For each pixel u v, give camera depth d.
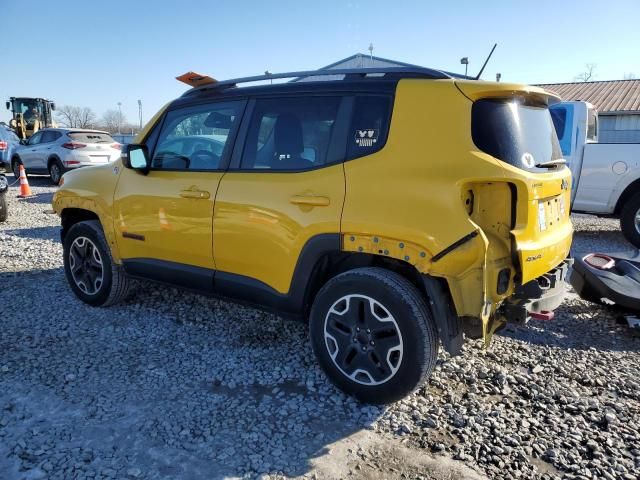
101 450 2.68
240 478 2.51
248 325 4.39
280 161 3.47
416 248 2.86
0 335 4.09
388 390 3.03
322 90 3.40
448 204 2.78
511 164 2.83
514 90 2.96
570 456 2.71
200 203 3.76
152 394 3.25
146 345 3.97
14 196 12.76
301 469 2.58
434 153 2.89
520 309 2.94
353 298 3.11
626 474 2.57
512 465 2.64
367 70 3.31
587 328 4.45
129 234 4.29
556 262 3.30
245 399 3.21
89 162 14.78
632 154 7.52
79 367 3.58
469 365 3.69
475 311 2.78
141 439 2.78
